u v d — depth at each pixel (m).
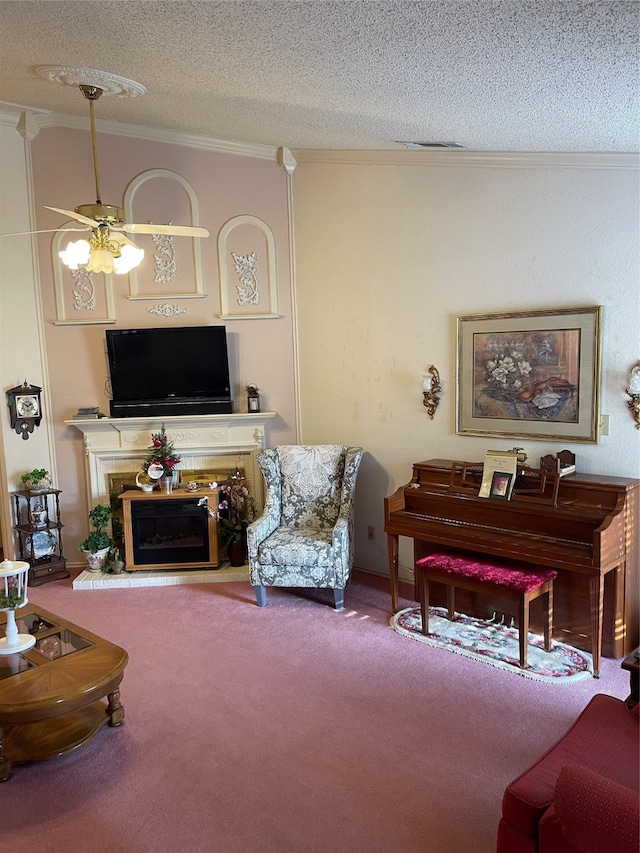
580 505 3.42
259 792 2.46
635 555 3.44
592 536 3.21
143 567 4.98
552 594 3.56
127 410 5.07
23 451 5.04
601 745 2.03
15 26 2.66
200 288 5.12
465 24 1.99
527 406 3.94
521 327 3.92
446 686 3.22
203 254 5.11
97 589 4.80
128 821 2.33
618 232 3.51
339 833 2.24
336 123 3.77
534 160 3.77
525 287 3.93
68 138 4.88
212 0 2.14
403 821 2.29
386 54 2.38
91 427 5.07
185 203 5.05
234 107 3.77
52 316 5.06
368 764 2.61
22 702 2.46
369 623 4.02
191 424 5.14
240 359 5.22
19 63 3.29
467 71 2.43
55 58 3.13
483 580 3.41
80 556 5.29
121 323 5.12
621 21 1.84
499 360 4.04
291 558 4.18
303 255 5.08
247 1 2.08
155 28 2.54
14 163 4.82
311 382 5.18
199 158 5.02
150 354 5.00
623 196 3.47
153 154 4.96
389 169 4.50
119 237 3.31
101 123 4.85
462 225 4.18
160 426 5.12
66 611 4.36
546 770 1.91
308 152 4.87
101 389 5.14
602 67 2.22
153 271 5.10
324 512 4.73
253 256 5.13
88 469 5.16
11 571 2.88
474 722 2.89
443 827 2.26
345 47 2.38
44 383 5.09
